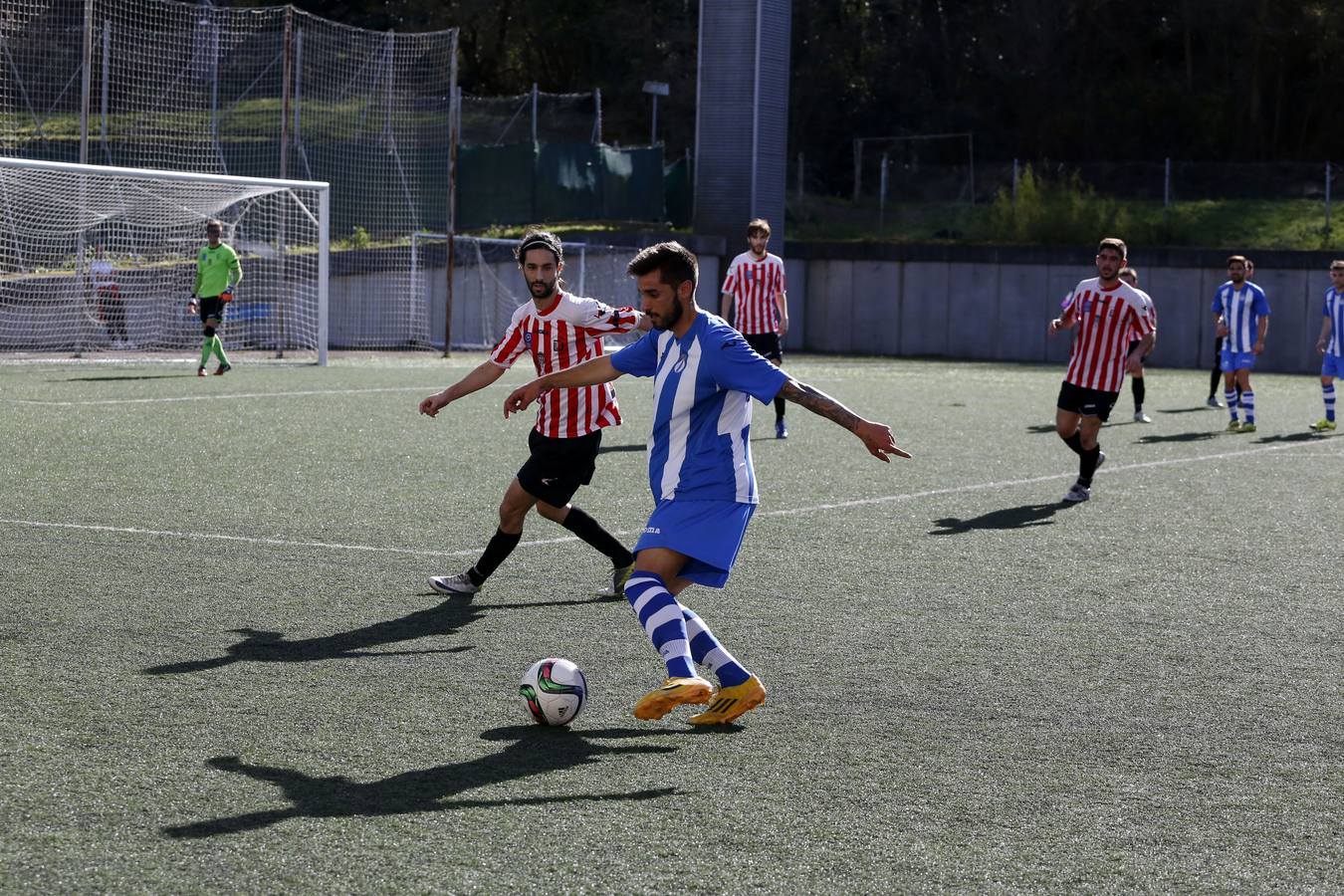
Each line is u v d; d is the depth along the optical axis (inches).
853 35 4719.5
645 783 411.8
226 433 1307.8
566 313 649.6
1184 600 692.1
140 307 2620.6
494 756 433.7
